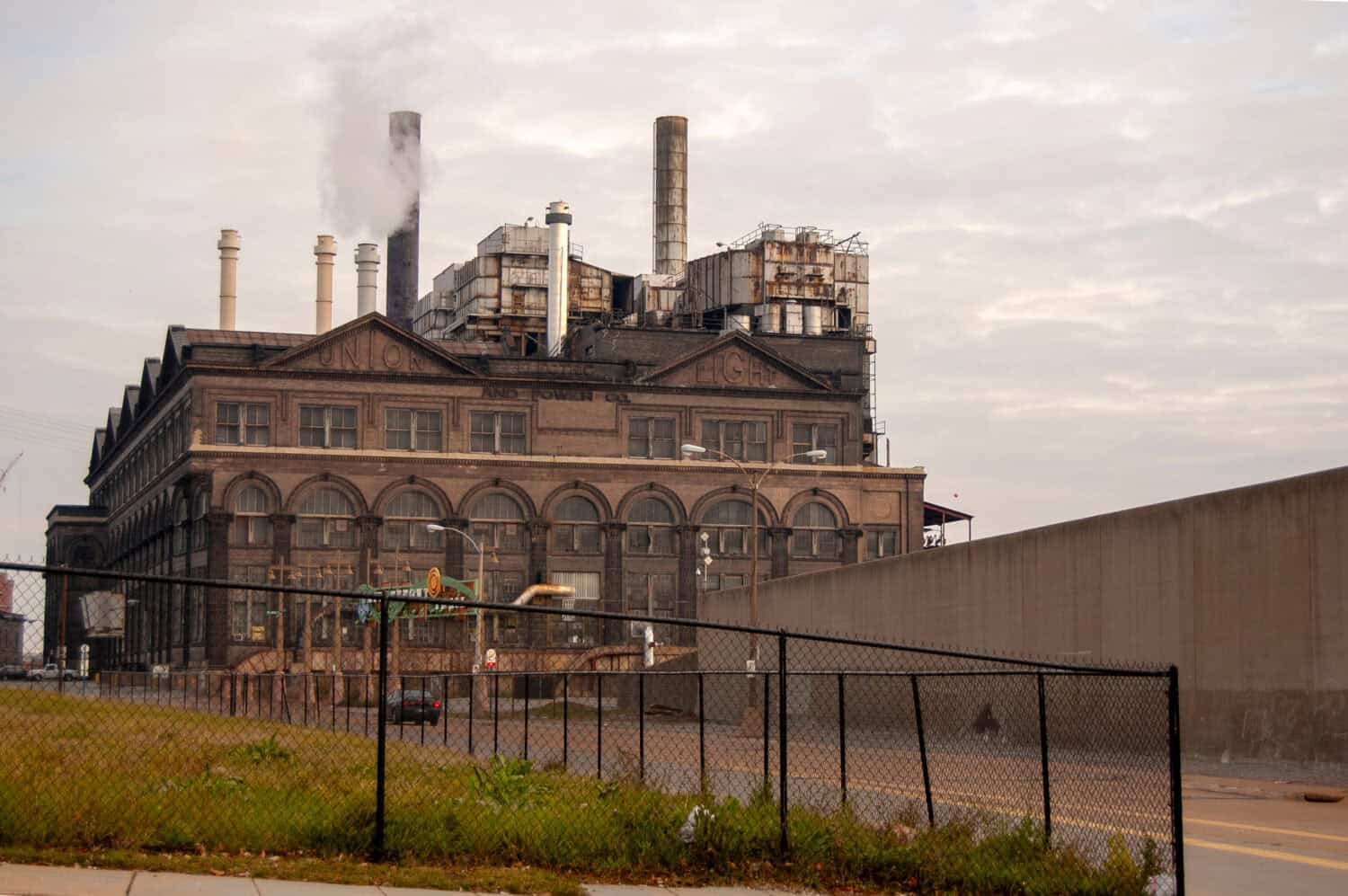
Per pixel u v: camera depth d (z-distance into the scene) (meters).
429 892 13.84
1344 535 31.64
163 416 118.00
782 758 15.87
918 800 22.30
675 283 146.88
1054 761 33.97
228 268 126.19
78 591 123.19
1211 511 35.69
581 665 82.06
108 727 25.62
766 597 62.94
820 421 113.75
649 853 15.73
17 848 14.34
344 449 105.50
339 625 77.81
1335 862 17.94
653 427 111.31
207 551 103.06
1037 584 42.59
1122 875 14.83
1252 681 34.06
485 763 27.77
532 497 108.00
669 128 152.50
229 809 16.47
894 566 51.31
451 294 158.50
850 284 147.00
